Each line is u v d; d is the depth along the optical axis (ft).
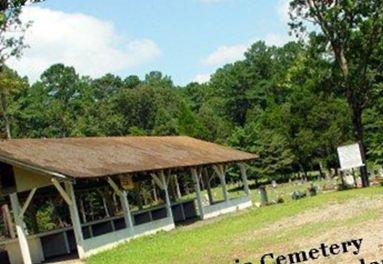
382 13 137.90
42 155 91.50
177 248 73.31
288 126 248.32
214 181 276.00
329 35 140.87
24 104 301.84
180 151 130.21
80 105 356.38
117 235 94.63
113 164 99.30
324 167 243.81
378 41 139.44
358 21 139.23
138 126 358.64
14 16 69.26
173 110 362.33
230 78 431.43
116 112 355.77
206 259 59.62
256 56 472.85
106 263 72.33
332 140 237.86
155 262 64.59
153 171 106.11
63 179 83.76
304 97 244.83
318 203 99.40
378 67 142.00
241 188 250.78
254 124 268.41
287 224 78.79
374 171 174.40
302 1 141.69
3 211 132.05
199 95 471.62
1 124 233.35
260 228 80.12
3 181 88.53
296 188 194.49
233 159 139.23
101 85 435.53
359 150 127.13
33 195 89.20
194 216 130.21
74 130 311.88
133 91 359.25
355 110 143.84
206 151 139.44
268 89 411.13
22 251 86.22
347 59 142.41
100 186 106.52
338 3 138.41
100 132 326.44
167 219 110.22
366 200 90.17
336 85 145.59
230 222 99.40
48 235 90.63
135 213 106.73
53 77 377.09
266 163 245.86
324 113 240.32
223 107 428.56
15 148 91.61
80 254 85.10
